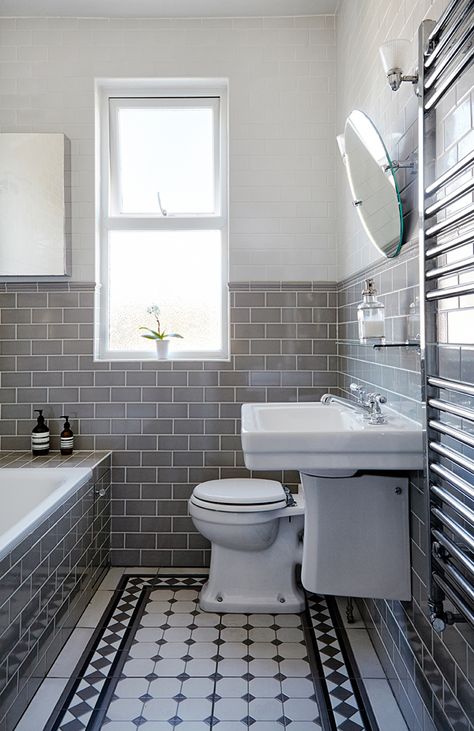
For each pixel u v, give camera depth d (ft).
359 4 8.50
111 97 10.98
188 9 10.36
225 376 10.63
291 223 10.62
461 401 4.52
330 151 10.61
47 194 10.32
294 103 10.60
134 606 8.84
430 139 5.01
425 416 4.86
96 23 10.59
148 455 10.60
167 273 11.23
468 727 4.35
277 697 6.53
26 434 10.61
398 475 6.28
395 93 6.63
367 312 6.76
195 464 10.59
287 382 10.63
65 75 10.56
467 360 4.32
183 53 10.59
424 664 5.52
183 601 9.03
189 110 11.09
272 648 7.61
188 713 6.24
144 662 7.23
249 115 10.61
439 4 5.02
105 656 7.36
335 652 7.52
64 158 10.37
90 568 9.05
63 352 10.60
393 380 6.83
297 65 10.60
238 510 8.46
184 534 10.55
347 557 6.34
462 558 4.10
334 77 10.59
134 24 10.59
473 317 4.21
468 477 4.50
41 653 6.73
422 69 4.81
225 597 8.76
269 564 8.84
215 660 7.30
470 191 3.90
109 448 10.63
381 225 6.82
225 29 10.59
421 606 5.70
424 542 5.60
